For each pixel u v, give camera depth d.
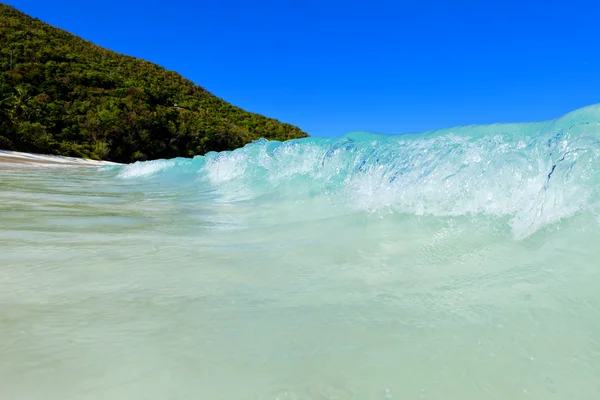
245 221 2.68
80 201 3.79
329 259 1.66
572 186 1.71
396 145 3.18
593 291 1.13
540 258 1.42
